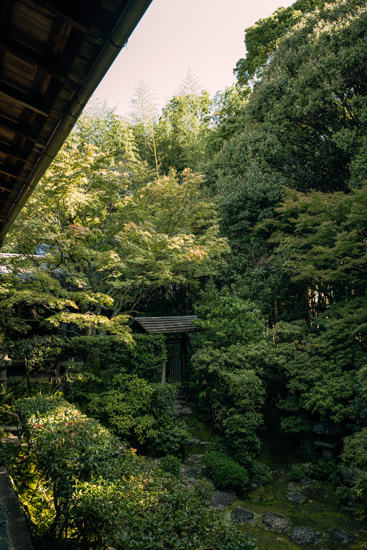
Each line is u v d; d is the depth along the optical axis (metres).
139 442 8.47
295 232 13.33
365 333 9.77
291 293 14.02
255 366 10.85
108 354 10.16
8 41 1.56
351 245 9.84
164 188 12.99
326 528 6.95
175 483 3.44
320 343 10.44
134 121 22.94
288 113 14.99
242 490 8.09
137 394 8.93
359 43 12.45
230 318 12.01
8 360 8.41
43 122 2.03
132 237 10.43
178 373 12.31
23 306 9.78
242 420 8.95
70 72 1.67
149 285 12.55
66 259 10.00
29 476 5.22
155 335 10.76
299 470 8.93
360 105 12.79
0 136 2.32
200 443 9.84
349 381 9.23
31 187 2.84
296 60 15.16
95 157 9.66
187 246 11.38
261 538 6.57
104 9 1.36
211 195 18.56
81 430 4.46
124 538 2.49
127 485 3.24
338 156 14.50
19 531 3.59
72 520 3.60
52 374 9.77
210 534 2.67
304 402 9.84
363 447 6.60
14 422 7.20
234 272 15.38
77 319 8.62
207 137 24.16
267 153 15.82
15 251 11.23
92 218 11.23
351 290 11.33
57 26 1.45
